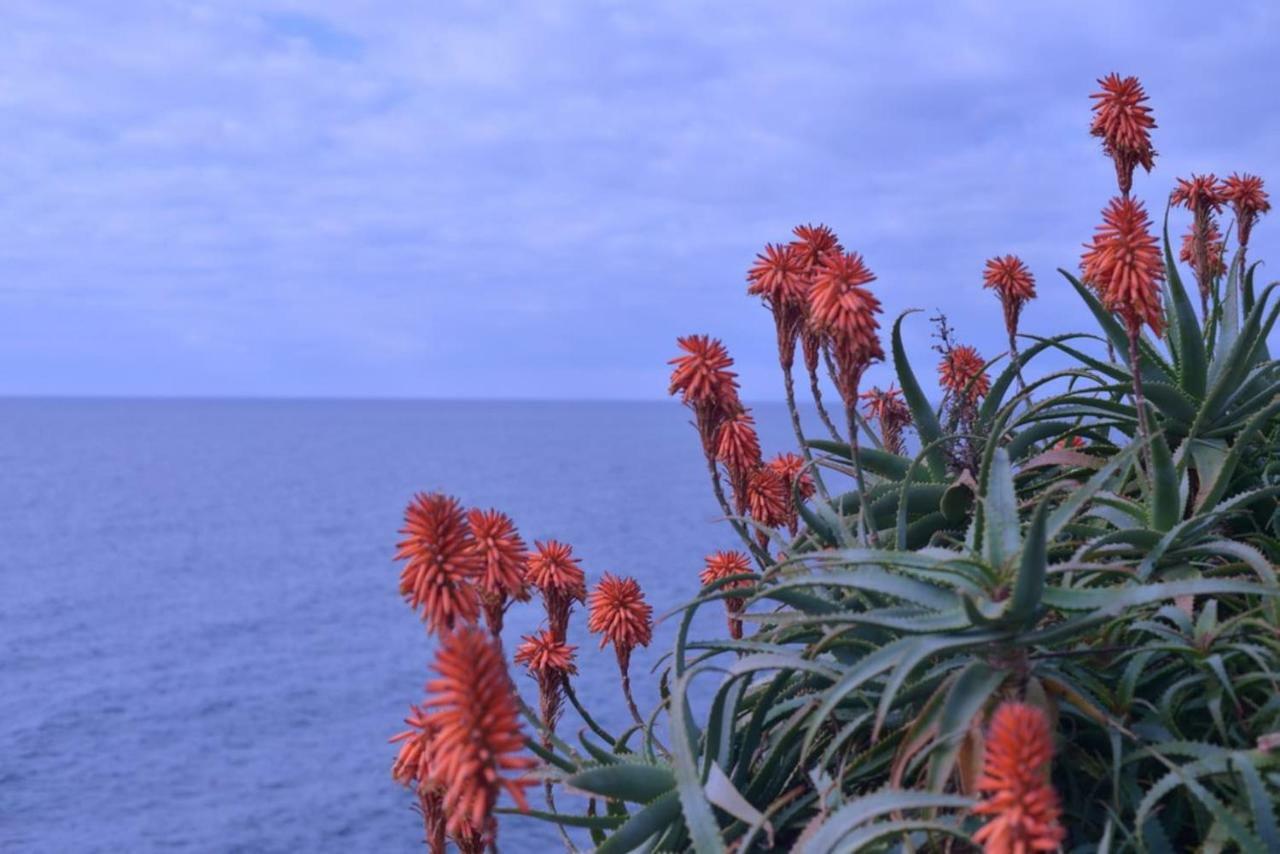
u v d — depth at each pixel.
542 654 4.77
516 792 2.68
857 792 3.96
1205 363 4.99
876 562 3.70
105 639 117.44
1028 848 2.41
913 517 5.37
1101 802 3.60
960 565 3.54
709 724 3.86
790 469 5.68
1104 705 3.72
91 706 91.75
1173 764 3.32
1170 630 3.72
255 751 79.38
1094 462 4.92
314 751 79.44
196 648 113.44
